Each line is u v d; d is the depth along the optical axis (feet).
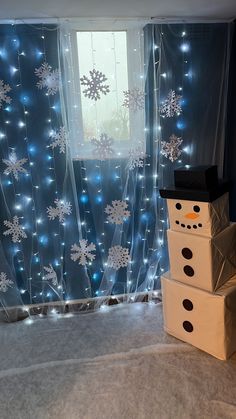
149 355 6.14
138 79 6.67
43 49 6.39
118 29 6.44
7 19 6.10
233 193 7.34
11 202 7.06
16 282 7.60
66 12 5.86
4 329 7.23
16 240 7.23
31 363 6.14
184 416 4.84
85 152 6.97
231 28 6.68
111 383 5.54
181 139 7.08
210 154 7.27
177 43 6.65
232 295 5.75
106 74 6.59
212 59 6.81
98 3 5.49
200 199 5.55
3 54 6.34
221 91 6.97
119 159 7.07
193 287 6.00
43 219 7.27
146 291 8.00
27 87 6.54
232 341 5.90
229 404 4.99
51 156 6.92
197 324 6.05
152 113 6.96
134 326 7.09
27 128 6.72
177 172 5.91
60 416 4.98
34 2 5.32
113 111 6.76
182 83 6.86
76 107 6.71
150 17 6.32
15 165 6.82
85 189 7.25
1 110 6.59
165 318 6.67
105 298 7.88
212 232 5.72
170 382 5.49
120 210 7.30
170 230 6.20
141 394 5.28
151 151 7.16
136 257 7.80
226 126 7.20
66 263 7.60
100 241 7.54
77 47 6.44
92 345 6.55
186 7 5.82
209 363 5.84
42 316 7.67
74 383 5.60
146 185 7.35
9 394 5.46
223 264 5.97
